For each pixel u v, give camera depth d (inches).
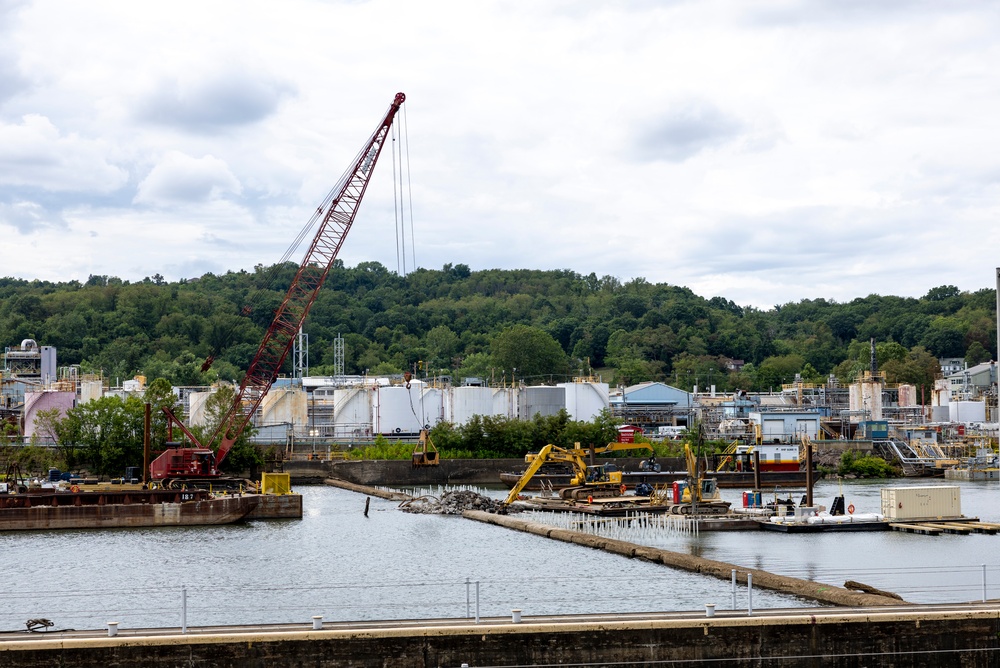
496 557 4158.5
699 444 6476.4
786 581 3034.0
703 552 4188.0
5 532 5147.6
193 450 6328.7
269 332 7647.6
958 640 2081.7
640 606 2935.5
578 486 6594.5
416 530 5236.2
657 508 5910.4
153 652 1927.9
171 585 3513.8
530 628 2006.6
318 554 4303.6
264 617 2896.2
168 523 5423.2
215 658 1941.4
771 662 2046.0
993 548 4247.0
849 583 2854.3
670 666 2027.6
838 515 5211.6
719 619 2047.2
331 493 7810.0
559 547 4468.5
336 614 2930.6
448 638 1990.7
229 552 4375.0
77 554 4303.6
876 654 2064.5
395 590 3356.3
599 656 2015.3
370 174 7190.0
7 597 3248.0
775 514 5300.2
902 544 4397.1
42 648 1900.8
